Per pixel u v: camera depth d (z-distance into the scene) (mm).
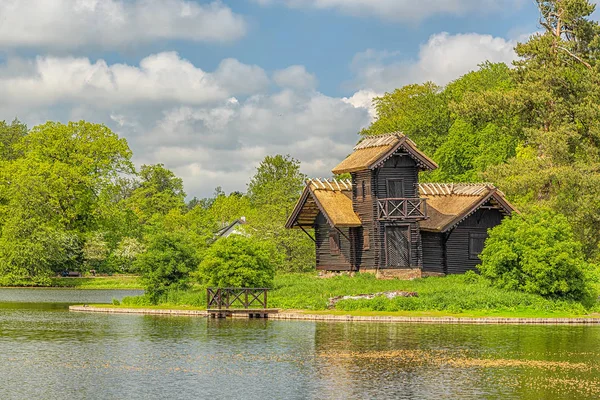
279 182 86625
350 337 39844
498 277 52781
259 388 28422
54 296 76750
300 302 52188
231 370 31562
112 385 29000
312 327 44062
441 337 39812
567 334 41250
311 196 62562
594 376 30438
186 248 59781
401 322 46344
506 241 52000
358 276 58781
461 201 60625
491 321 46375
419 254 58844
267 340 39062
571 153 68000
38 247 91562
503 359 33781
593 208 64250
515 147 85938
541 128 69688
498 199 60688
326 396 27234
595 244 67562
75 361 33750
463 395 27375
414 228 58969
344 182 63375
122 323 47125
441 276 59969
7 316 52219
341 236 61969
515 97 69000
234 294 51000
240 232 83000
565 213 64125
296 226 64938
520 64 71625
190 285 60406
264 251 55000
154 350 36375
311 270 79000
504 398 26984
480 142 89625
